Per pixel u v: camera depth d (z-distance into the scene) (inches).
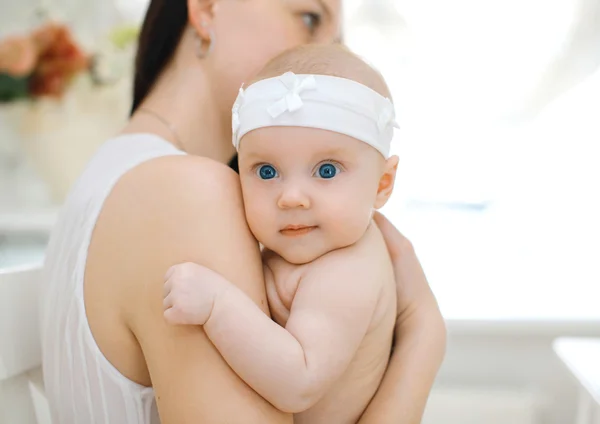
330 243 24.6
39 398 35.4
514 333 56.9
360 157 24.6
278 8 32.7
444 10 64.7
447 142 71.1
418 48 66.4
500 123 68.1
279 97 24.0
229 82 32.3
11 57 60.4
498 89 66.0
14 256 64.1
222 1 31.9
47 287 27.9
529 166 69.8
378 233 28.1
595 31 60.5
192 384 21.2
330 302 23.3
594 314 57.1
